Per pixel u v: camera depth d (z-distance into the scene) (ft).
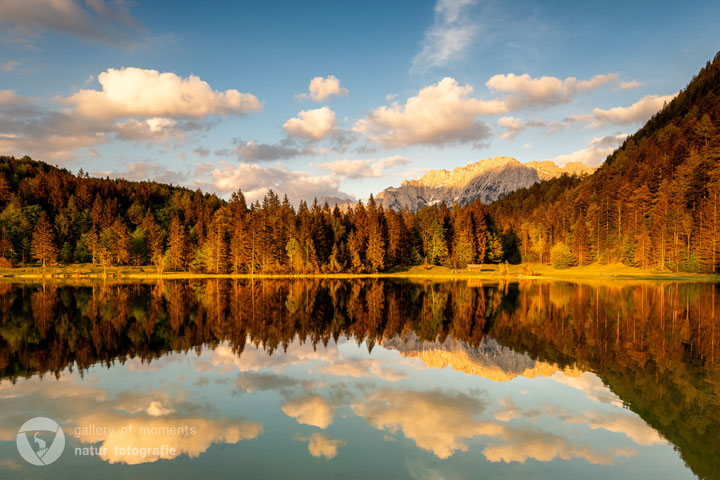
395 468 31.94
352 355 70.33
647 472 31.94
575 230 375.25
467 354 70.85
